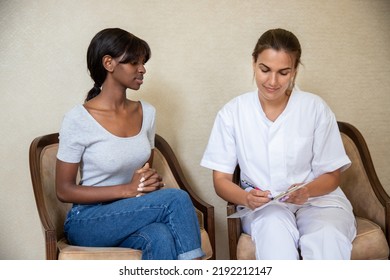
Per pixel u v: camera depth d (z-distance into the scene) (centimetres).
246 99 206
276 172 202
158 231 174
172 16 246
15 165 245
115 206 182
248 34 251
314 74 256
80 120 189
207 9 248
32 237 251
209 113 254
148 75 248
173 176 230
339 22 255
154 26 246
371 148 264
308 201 200
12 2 237
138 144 197
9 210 248
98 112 193
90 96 204
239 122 204
